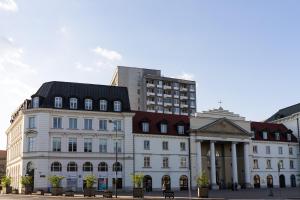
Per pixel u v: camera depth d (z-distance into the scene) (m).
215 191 79.12
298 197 53.56
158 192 78.12
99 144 81.44
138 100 145.88
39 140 76.69
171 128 91.12
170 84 149.12
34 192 73.81
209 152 94.31
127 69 147.00
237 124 97.31
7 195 66.94
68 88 83.38
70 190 71.88
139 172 83.75
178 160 89.12
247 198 52.16
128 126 84.38
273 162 103.06
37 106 78.94
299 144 108.06
